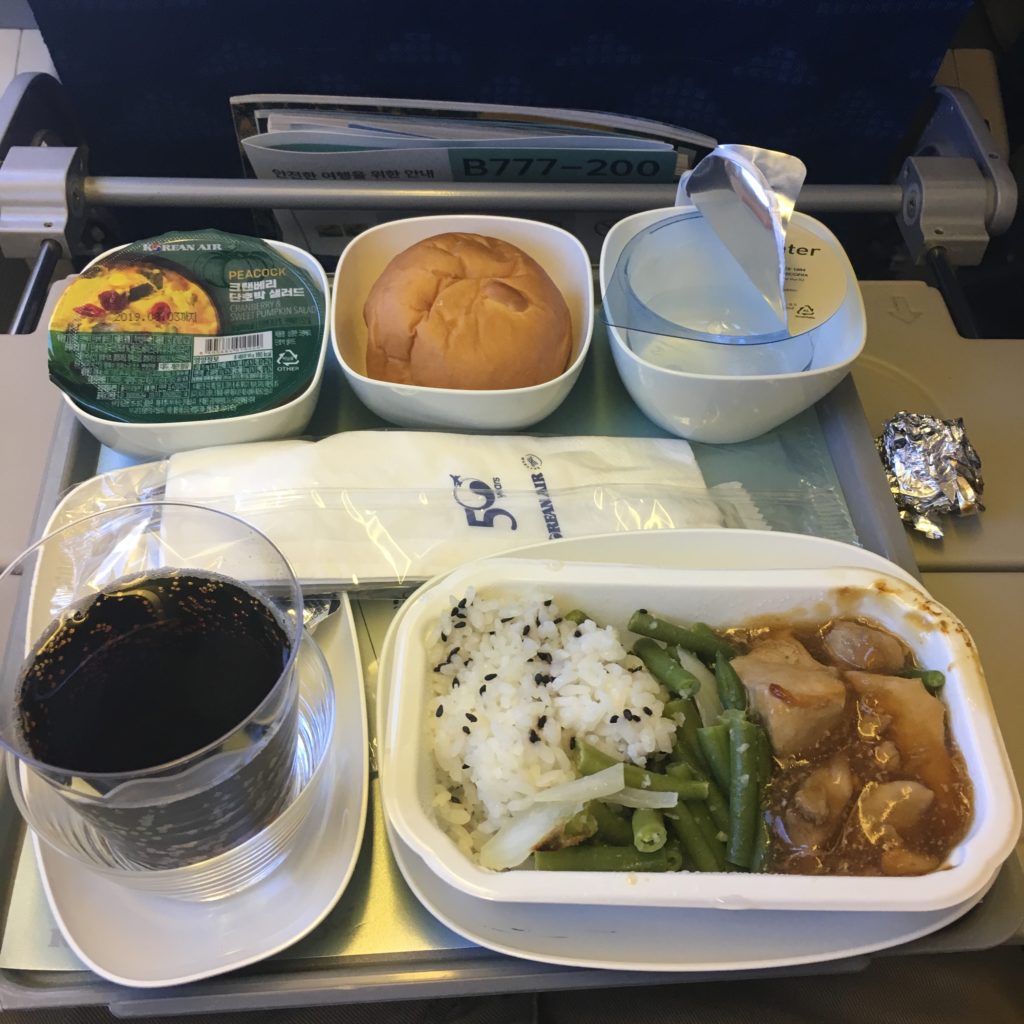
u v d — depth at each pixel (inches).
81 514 31.7
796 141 51.8
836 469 37.0
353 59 46.4
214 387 32.9
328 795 27.0
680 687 28.5
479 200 41.4
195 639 21.9
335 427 36.4
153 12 43.2
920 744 27.4
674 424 35.8
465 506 32.6
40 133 46.0
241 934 24.9
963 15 44.0
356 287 37.7
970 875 24.4
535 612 29.0
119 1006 24.1
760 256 33.4
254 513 31.3
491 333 33.2
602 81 47.9
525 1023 31.0
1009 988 34.0
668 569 29.7
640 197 41.6
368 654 31.0
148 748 20.3
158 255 35.7
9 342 38.3
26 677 21.0
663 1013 31.7
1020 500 37.2
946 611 29.3
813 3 43.3
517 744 26.7
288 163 43.3
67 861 25.3
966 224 42.8
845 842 26.4
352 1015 31.0
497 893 23.3
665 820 26.9
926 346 41.4
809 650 30.4
